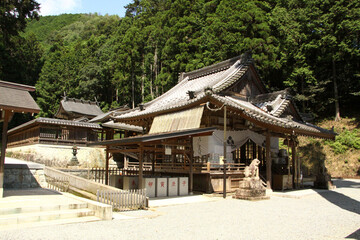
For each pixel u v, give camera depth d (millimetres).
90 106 48094
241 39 32094
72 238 6105
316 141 33406
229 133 17703
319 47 35000
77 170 20719
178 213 9812
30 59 60406
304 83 36781
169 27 43938
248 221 8766
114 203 9797
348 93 37219
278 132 18516
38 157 25844
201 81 24547
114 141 13602
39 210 8164
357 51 32500
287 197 15203
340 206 12344
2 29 39719
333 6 33031
